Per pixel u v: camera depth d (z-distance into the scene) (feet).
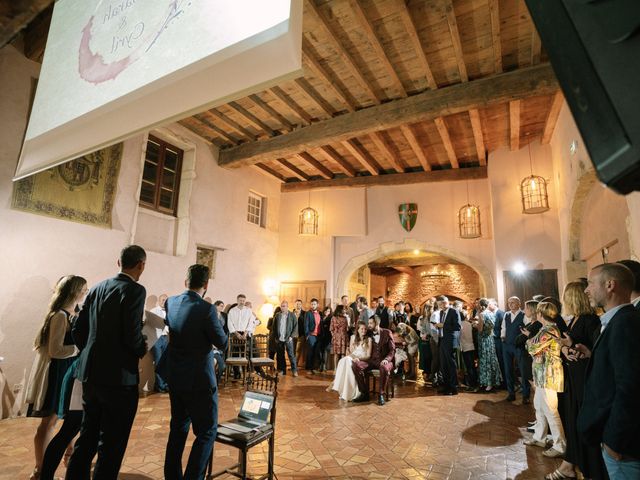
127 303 7.22
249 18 5.50
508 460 10.61
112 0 7.99
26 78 16.47
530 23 15.42
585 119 1.50
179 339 7.78
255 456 10.76
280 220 33.50
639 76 1.32
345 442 11.99
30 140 8.86
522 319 17.62
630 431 4.42
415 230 29.71
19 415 15.03
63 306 9.32
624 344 4.69
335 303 30.89
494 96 18.10
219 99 5.59
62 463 9.82
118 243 19.70
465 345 21.36
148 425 13.29
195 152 25.57
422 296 46.47
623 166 1.29
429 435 12.72
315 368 27.66
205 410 7.61
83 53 8.27
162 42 6.56
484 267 27.48
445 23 15.55
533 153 24.80
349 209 31.55
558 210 23.04
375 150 27.81
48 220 16.89
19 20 11.14
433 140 25.98
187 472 7.12
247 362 21.21
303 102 21.80
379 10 14.93
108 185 19.54
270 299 31.09
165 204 24.21
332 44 16.21
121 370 7.04
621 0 1.41
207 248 26.45
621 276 5.77
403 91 19.85
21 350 15.46
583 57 1.50
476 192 28.55
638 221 11.69
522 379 17.29
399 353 20.62
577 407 8.66
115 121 6.97
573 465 9.07
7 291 15.33
